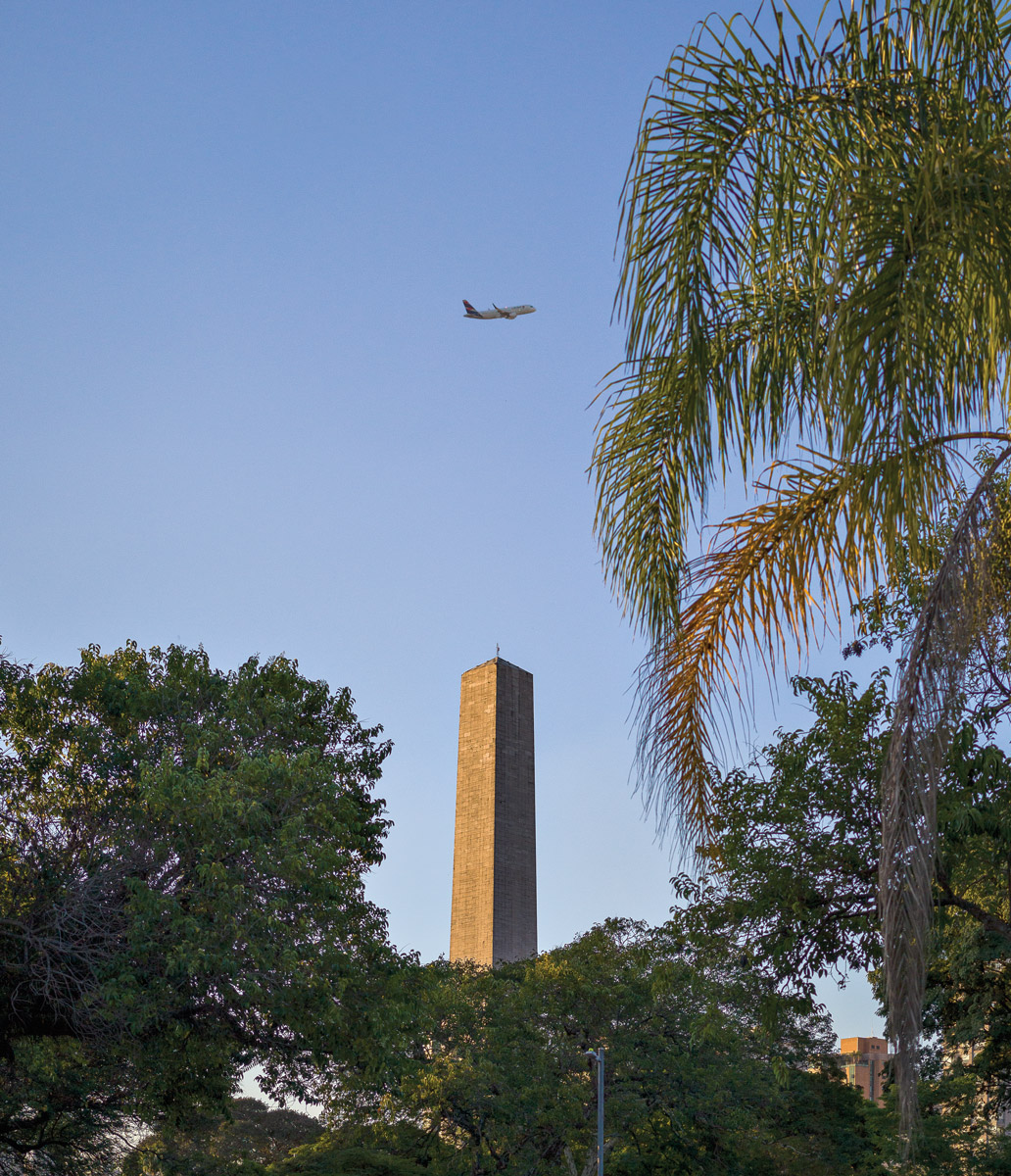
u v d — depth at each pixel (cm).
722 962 1683
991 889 1748
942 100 525
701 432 554
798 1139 4272
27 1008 1988
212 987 1930
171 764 1967
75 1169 2477
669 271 554
